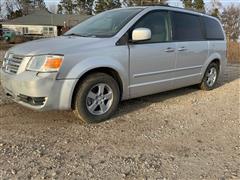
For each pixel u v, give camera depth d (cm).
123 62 488
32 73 419
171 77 585
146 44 523
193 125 484
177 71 596
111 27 517
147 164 347
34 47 451
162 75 562
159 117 515
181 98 651
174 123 489
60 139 407
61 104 433
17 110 520
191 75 643
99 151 376
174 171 334
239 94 710
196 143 412
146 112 540
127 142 406
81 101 452
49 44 461
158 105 588
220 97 675
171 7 596
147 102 605
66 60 425
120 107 564
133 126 467
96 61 451
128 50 493
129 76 503
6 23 5222
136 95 530
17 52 453
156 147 394
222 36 750
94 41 473
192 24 641
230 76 985
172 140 419
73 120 482
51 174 318
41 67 417
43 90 415
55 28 5259
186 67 619
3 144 383
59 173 320
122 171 329
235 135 448
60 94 427
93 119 468
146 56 520
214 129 470
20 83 425
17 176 312
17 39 3959
